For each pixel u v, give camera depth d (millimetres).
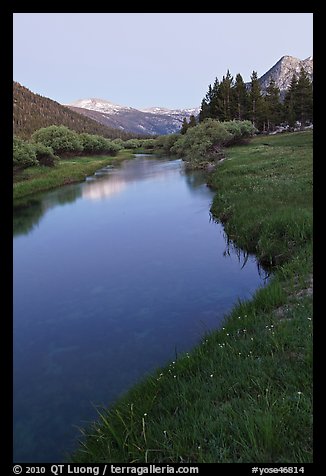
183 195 29875
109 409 6465
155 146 114312
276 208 16609
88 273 14438
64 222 23609
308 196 17797
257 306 8844
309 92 80500
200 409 5266
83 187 38688
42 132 65750
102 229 21281
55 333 10023
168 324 9992
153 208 26016
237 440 4387
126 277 13727
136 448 4699
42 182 38219
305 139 52938
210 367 6457
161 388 6309
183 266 14320
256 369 5734
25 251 17781
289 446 4141
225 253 15430
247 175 27719
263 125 87500
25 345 9469
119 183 40500
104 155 86938
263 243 13586
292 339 6477
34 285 13508
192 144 51344
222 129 50344
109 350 8969
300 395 4789
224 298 11242
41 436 6262
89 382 7773
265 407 4715
